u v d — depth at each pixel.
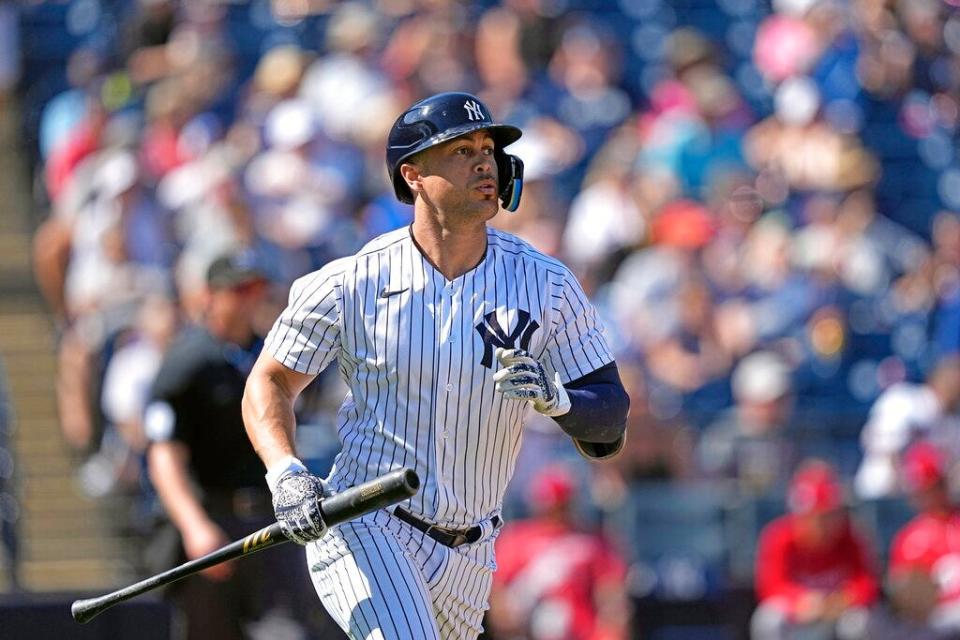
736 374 40.78
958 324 43.56
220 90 48.31
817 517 34.62
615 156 47.59
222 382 24.53
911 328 44.06
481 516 16.89
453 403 16.31
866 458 38.22
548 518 35.12
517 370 15.72
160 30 49.97
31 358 42.47
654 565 36.44
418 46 49.72
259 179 43.94
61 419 39.47
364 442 16.56
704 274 43.12
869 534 37.19
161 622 24.14
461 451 16.47
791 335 42.91
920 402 38.25
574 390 16.50
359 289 16.38
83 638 23.78
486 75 50.06
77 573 37.22
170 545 25.19
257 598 25.06
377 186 45.59
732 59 54.31
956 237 45.56
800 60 51.34
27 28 52.56
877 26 52.66
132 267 39.47
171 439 24.42
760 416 38.12
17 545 33.62
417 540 16.56
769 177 47.84
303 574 25.50
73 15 52.94
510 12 51.91
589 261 43.44
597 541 35.25
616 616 34.78
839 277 44.22
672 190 46.09
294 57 47.19
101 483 35.91
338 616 16.53
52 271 41.34
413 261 16.44
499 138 16.75
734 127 48.75
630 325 41.28
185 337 24.91
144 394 32.12
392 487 14.97
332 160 44.72
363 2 52.69
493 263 16.58
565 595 34.53
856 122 50.41
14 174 49.22
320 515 15.47
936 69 53.50
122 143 41.28
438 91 48.91
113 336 36.91
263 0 53.00
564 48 51.53
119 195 39.81
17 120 50.59
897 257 46.03
